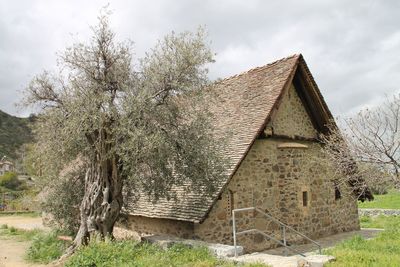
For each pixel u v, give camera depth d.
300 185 15.95
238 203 13.98
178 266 9.03
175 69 11.32
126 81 11.58
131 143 10.41
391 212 24.09
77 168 13.70
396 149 10.75
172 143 11.27
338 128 13.11
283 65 16.41
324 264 8.44
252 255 9.97
